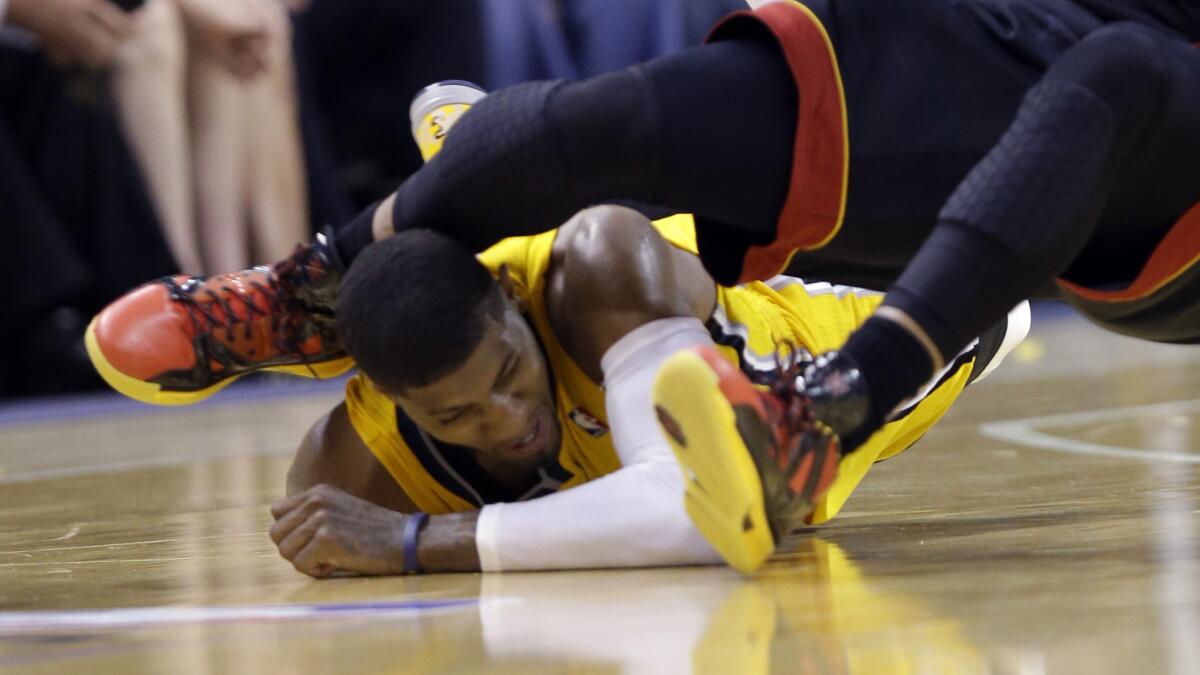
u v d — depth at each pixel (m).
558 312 6.58
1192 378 17.47
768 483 5.37
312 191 27.11
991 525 7.04
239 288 6.99
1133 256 6.24
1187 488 7.92
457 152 6.17
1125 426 12.23
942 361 5.43
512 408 6.20
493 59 28.36
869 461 7.66
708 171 5.97
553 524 6.28
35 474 14.23
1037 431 12.40
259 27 25.56
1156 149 5.80
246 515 9.51
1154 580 5.18
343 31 28.33
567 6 29.16
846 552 6.48
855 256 6.32
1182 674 3.87
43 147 24.69
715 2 28.66
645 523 6.18
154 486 12.13
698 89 5.95
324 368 7.31
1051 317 36.50
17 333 24.86
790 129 6.00
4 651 5.18
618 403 6.35
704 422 5.15
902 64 6.01
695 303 6.70
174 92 24.94
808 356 7.48
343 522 6.51
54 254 24.12
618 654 4.57
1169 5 6.11
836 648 4.46
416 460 6.91
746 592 5.53
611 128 5.88
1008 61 6.06
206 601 6.05
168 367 6.91
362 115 28.97
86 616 5.82
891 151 5.98
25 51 24.38
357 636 5.10
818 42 5.96
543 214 6.16
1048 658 4.15
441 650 4.78
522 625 5.13
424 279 6.03
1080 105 5.48
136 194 24.86
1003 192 5.40
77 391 25.23
